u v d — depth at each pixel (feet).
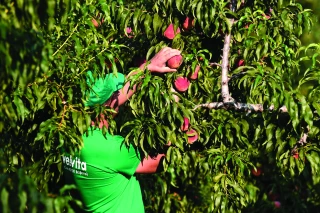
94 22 28.09
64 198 19.67
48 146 24.61
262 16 26.30
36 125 26.13
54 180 28.30
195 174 33.22
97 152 25.80
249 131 27.68
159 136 25.44
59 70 24.67
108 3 27.43
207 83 26.07
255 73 24.97
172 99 24.47
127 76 25.08
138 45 28.76
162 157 26.78
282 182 34.88
